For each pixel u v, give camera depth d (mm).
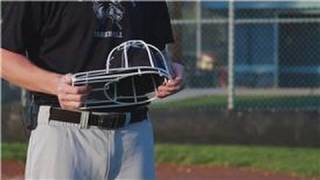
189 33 41531
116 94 8406
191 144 30141
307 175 23859
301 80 43594
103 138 8469
